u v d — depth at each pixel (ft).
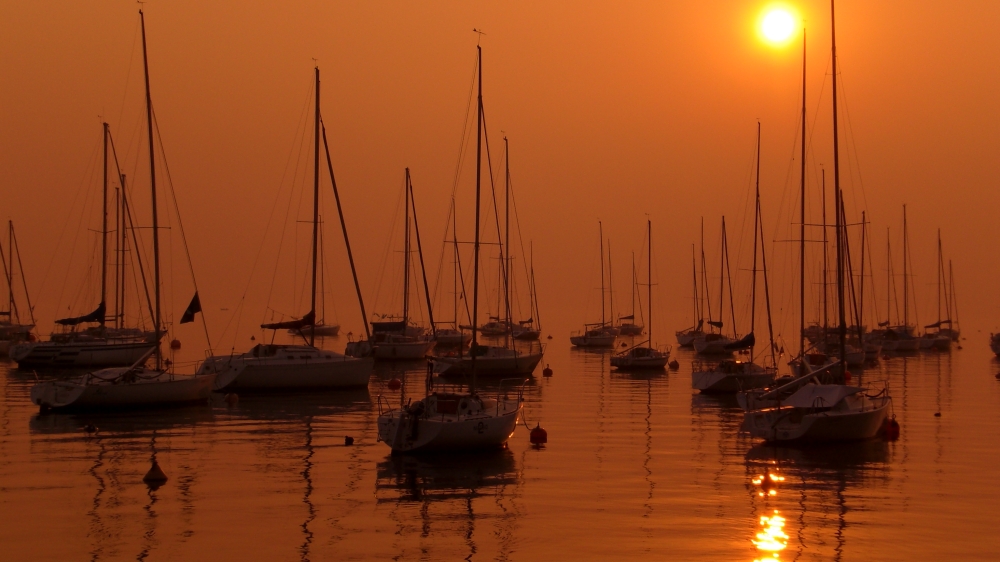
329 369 153.99
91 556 63.31
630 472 89.45
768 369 166.81
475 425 97.35
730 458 96.84
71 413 125.29
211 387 136.36
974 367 233.14
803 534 68.95
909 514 74.43
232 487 82.28
